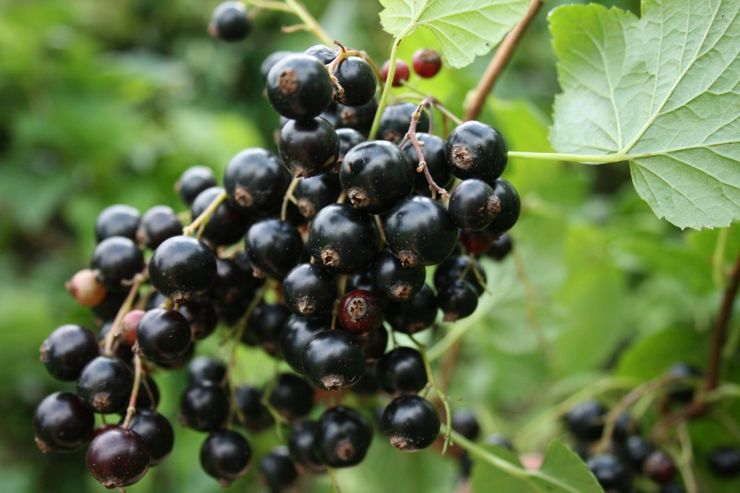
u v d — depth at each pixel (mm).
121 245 314
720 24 296
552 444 319
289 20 751
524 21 335
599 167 712
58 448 299
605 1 448
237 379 351
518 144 399
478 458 332
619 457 368
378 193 280
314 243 284
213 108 742
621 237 417
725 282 363
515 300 402
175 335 293
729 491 384
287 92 278
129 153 607
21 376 588
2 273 662
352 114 305
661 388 377
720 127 296
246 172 296
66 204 669
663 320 494
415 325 300
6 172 620
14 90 624
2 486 573
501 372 454
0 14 612
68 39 634
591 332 445
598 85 309
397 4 298
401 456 401
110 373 297
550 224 409
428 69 323
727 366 381
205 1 795
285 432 339
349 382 288
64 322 568
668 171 300
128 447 289
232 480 314
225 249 315
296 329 296
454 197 281
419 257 280
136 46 799
